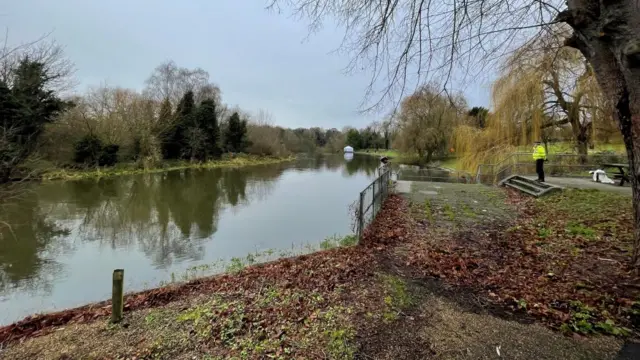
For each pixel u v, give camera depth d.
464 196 10.95
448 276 4.44
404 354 2.79
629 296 3.43
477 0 3.85
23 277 7.19
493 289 3.95
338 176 30.72
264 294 4.18
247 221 12.12
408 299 3.81
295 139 72.94
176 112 37.34
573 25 3.62
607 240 5.22
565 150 17.17
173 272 7.23
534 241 5.63
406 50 4.18
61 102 19.12
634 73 3.16
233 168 38.12
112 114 27.89
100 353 3.19
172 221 12.30
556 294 3.64
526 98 15.10
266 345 3.02
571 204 8.09
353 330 3.19
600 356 2.61
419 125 31.55
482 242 5.88
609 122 14.00
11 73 15.72
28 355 3.31
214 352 2.97
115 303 3.84
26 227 11.27
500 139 16.88
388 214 8.52
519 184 12.39
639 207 3.79
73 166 23.69
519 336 2.95
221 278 5.08
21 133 15.29
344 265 5.05
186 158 37.56
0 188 11.44
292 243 9.06
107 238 10.09
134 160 29.66
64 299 6.13
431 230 6.84
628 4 3.05
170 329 3.49
